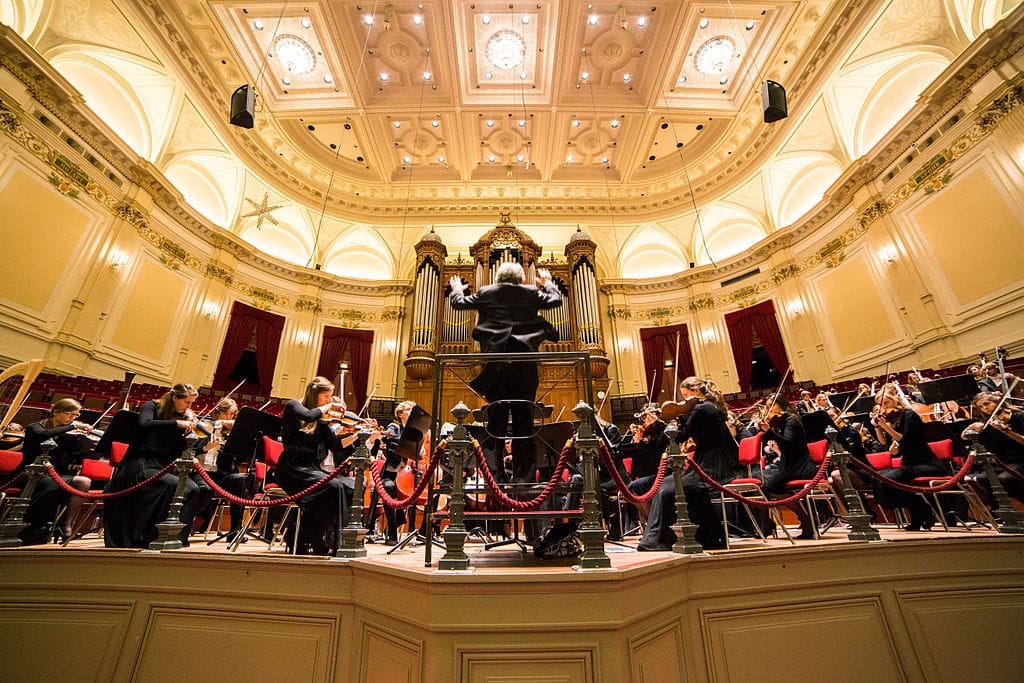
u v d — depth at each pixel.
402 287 11.92
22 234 6.64
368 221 12.37
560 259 12.42
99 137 7.71
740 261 11.40
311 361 11.04
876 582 2.46
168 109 8.88
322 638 2.29
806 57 8.92
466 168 11.82
